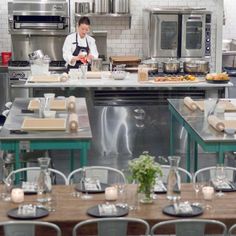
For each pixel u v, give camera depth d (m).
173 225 3.78
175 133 8.22
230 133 5.56
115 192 4.18
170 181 4.11
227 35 13.81
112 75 8.50
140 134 8.35
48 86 7.84
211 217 3.86
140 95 8.25
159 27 10.22
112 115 8.25
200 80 8.36
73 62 9.37
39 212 3.92
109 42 10.98
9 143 5.43
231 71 13.18
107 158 8.20
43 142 5.44
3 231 3.70
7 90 10.29
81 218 3.84
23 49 10.59
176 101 7.55
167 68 9.04
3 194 4.29
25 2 10.15
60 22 10.29
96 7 10.39
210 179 4.49
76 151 8.02
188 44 10.36
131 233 3.83
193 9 10.27
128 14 10.46
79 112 6.62
